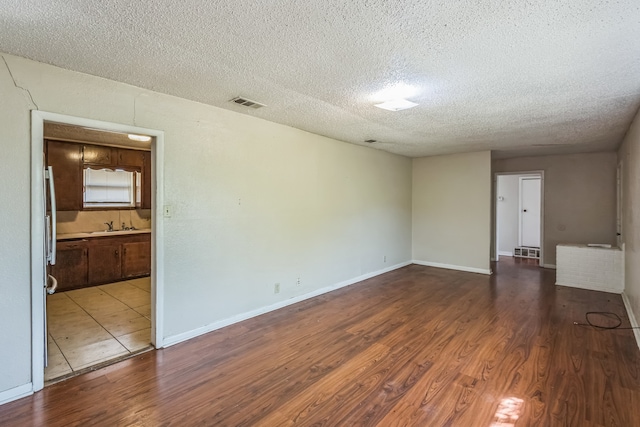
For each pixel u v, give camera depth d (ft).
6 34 6.15
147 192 19.19
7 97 7.05
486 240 19.76
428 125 13.30
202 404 7.04
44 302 7.76
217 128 10.94
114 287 16.11
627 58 7.11
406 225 22.29
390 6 5.20
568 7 5.20
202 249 10.66
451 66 7.58
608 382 7.82
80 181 16.60
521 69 7.72
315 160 14.96
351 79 8.40
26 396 7.26
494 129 14.01
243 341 10.19
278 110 11.22
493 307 13.55
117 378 8.04
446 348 9.73
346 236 16.98
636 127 11.45
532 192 26.12
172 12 5.39
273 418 6.59
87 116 8.12
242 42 6.47
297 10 5.33
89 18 5.57
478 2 5.07
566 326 11.46
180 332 10.16
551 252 21.72
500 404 7.01
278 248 13.25
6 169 7.08
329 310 13.14
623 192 15.78
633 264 12.22
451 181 21.11
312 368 8.57
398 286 16.90
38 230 7.50
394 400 7.18
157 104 9.43
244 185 11.85
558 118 12.14
